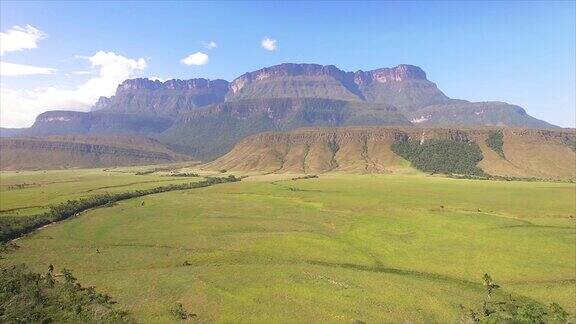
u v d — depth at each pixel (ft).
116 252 383.24
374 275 319.88
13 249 391.86
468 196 643.86
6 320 251.39
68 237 434.71
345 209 562.25
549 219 487.20
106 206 601.21
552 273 326.85
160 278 312.50
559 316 251.19
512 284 307.99
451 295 284.61
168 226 477.77
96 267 342.85
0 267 337.52
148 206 599.98
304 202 623.77
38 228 473.26
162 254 376.27
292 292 284.61
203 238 425.69
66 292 284.82
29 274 316.40
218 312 256.93
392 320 247.09
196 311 258.98
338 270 329.93
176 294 283.59
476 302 274.98
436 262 353.31
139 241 418.92
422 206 568.41
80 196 650.43
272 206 595.47
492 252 374.84
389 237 424.05
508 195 650.02
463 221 481.05
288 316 250.37
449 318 251.19
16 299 276.00
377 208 562.25
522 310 255.09
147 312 257.75
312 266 339.77
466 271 333.62
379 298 276.62
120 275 321.11
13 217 486.79
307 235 432.25
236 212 554.05
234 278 311.47
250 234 439.22
